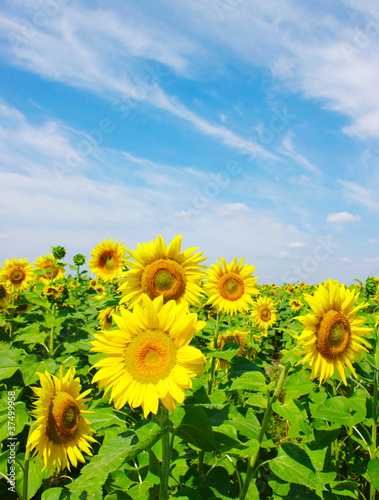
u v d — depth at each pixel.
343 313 0.88
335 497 0.93
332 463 1.14
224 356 0.94
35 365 1.17
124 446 0.71
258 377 0.96
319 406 0.92
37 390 0.85
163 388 0.69
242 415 0.92
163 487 0.72
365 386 1.18
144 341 0.72
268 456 1.33
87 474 0.64
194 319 0.72
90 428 0.90
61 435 0.87
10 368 1.15
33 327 1.38
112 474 0.96
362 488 1.09
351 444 1.12
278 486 0.90
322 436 0.95
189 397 0.94
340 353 0.88
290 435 1.02
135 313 0.73
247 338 1.69
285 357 0.89
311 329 0.86
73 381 0.92
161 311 0.72
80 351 1.43
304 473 0.78
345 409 0.91
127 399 0.70
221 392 1.10
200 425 0.71
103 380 0.72
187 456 1.02
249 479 0.85
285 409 0.85
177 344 0.72
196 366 0.71
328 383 1.26
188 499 0.75
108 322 1.58
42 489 1.11
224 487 0.90
